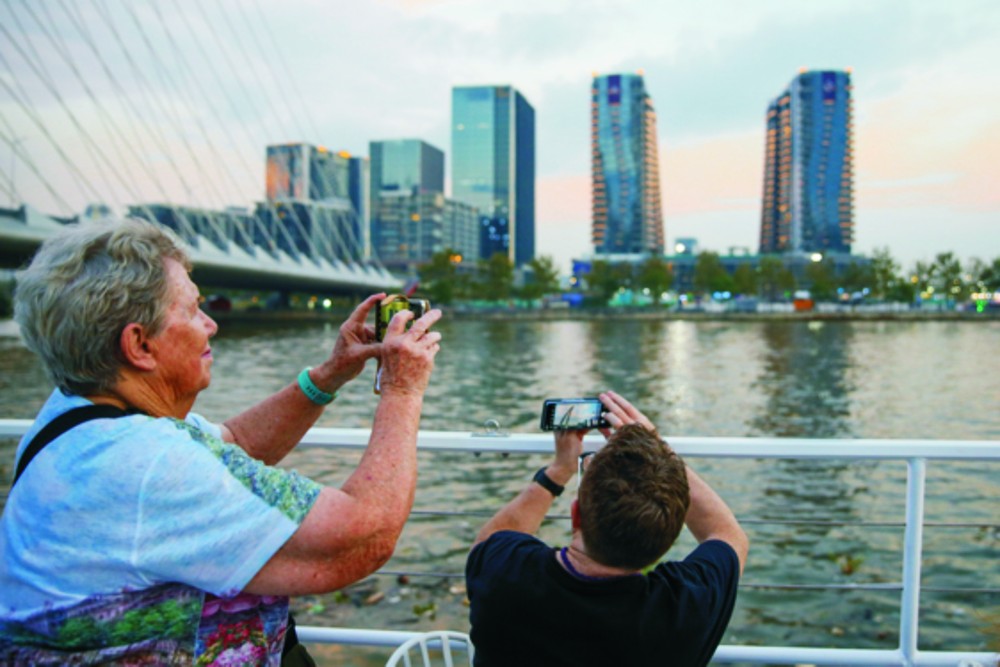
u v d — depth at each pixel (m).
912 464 1.65
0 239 31.42
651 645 1.07
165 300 0.97
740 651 1.71
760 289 124.25
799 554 5.78
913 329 73.19
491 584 1.15
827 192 198.88
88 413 0.93
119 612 0.85
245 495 0.88
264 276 55.72
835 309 114.94
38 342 0.94
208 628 0.91
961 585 5.16
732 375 27.77
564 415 1.39
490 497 7.78
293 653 1.17
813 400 20.58
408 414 1.03
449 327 79.50
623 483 1.08
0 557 0.88
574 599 1.08
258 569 0.87
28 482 0.88
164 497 0.85
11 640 0.86
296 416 1.37
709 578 1.15
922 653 1.68
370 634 1.75
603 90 198.38
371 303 1.35
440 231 193.00
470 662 1.47
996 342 49.91
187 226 53.84
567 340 53.94
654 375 27.88
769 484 8.56
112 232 0.97
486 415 17.94
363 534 0.91
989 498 7.93
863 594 4.80
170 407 1.03
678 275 155.50
